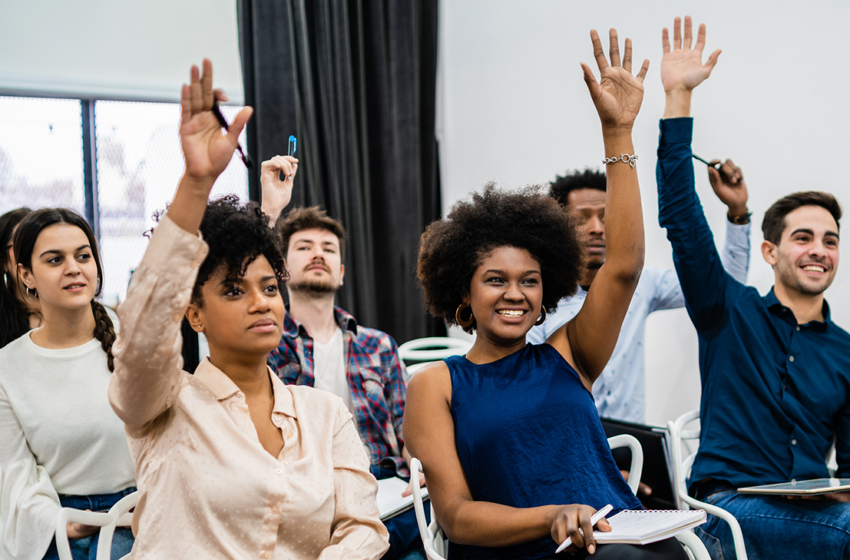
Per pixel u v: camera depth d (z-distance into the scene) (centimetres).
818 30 225
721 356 194
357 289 346
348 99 342
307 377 218
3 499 154
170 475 100
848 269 221
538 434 121
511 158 343
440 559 128
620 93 126
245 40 320
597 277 129
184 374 107
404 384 231
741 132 250
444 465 124
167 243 89
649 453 182
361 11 357
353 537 110
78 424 162
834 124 222
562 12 311
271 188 172
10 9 316
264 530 100
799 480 177
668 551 103
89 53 329
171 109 355
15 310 192
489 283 129
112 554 153
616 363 229
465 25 364
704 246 189
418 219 365
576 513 104
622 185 125
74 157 340
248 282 105
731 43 251
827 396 186
